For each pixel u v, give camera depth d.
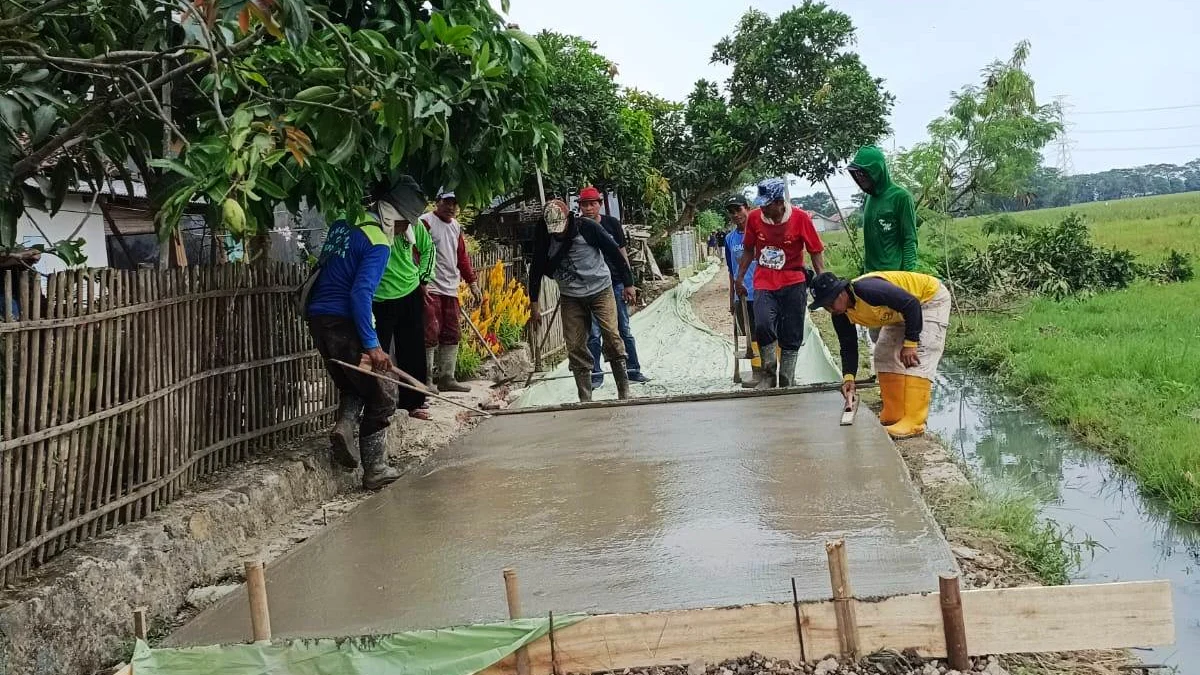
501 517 4.89
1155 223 35.47
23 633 3.57
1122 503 6.27
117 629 4.09
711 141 21.27
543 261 8.24
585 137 16.38
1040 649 3.25
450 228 8.78
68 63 4.34
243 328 6.02
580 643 3.31
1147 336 11.26
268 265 6.38
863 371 9.76
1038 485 6.55
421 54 5.57
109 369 4.55
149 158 5.50
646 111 22.22
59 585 3.82
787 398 7.36
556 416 7.38
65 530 4.21
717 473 5.35
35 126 4.40
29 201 5.09
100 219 10.32
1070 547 5.38
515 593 3.38
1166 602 3.23
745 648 3.31
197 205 6.39
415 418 7.57
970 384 10.92
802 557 4.01
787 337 7.96
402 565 4.32
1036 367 10.02
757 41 21.97
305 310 5.82
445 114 5.13
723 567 3.96
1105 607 3.24
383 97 4.72
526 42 5.90
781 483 5.07
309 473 6.06
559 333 13.12
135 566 4.28
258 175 4.72
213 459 5.68
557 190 16.66
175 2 4.62
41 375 4.10
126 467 4.71
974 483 5.84
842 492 4.84
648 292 21.73
